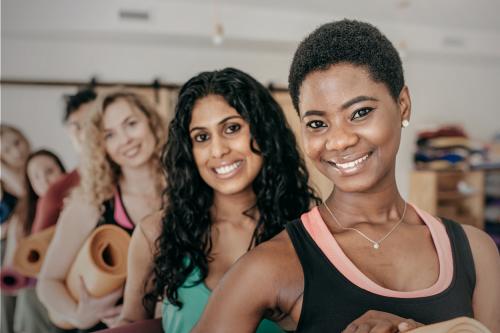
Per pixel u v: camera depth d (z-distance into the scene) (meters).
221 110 1.00
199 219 1.08
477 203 3.24
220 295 0.51
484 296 0.54
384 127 0.48
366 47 0.48
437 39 3.04
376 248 0.52
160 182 2.05
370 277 0.50
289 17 2.61
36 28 2.10
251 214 1.10
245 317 0.49
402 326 0.42
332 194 0.58
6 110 2.07
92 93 2.09
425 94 3.29
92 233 1.97
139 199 2.01
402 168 3.19
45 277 1.96
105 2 2.21
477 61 3.30
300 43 0.54
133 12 2.26
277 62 2.71
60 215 2.00
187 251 1.07
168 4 2.34
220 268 1.07
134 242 1.46
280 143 1.08
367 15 2.78
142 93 2.14
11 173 2.00
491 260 0.56
